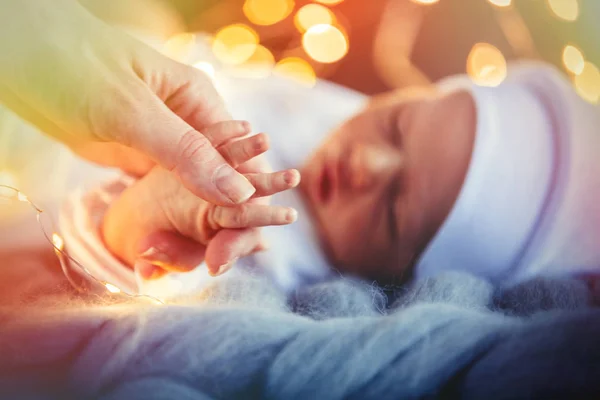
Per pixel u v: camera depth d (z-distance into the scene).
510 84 0.82
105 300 0.67
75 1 0.75
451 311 0.62
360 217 0.77
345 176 0.78
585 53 0.87
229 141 0.69
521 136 0.77
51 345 0.55
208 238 0.73
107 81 0.70
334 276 0.75
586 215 0.75
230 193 0.63
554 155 0.77
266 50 0.88
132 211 0.74
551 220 0.75
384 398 0.54
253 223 0.70
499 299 0.71
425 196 0.76
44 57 0.70
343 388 0.54
